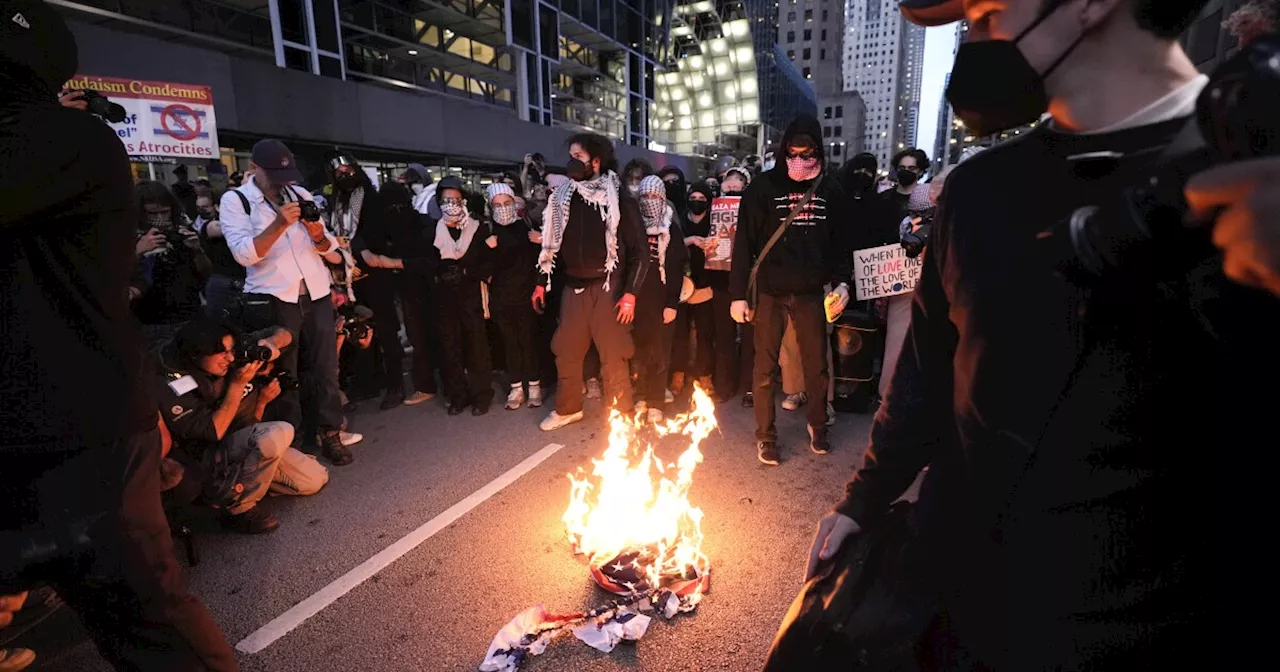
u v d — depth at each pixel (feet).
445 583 8.65
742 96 162.20
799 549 9.34
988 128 2.61
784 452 12.98
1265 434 2.06
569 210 13.26
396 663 7.21
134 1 50.83
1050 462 2.51
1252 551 2.17
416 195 21.29
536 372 15.96
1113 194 2.27
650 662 7.11
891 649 3.13
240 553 9.43
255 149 11.46
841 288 12.43
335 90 49.26
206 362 9.21
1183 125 2.12
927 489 3.33
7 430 4.41
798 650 3.44
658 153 116.88
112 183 4.73
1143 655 2.42
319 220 11.79
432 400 16.69
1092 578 2.47
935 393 3.42
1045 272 2.40
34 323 4.45
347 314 13.74
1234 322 1.99
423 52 77.15
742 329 15.33
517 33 83.46
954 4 2.56
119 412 4.81
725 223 15.23
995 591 2.74
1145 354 2.21
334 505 10.91
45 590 6.65
